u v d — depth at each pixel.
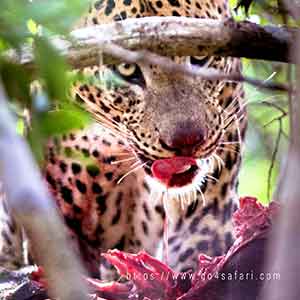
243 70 9.90
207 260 7.71
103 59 6.48
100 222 9.77
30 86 5.38
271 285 3.74
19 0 4.91
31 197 3.36
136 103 8.72
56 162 9.38
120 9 8.77
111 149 9.33
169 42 6.73
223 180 9.47
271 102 9.77
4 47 5.14
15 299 7.20
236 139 9.38
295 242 3.49
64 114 5.43
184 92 8.45
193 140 8.12
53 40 5.61
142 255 7.47
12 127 3.49
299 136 3.78
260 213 7.22
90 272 9.89
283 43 6.78
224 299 6.93
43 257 3.37
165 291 7.34
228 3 9.32
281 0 6.66
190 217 9.54
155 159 8.43
